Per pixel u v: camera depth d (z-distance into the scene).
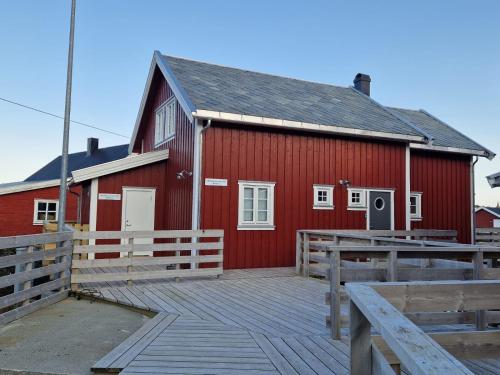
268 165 11.20
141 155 12.32
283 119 10.86
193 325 5.66
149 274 8.64
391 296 3.18
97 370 4.20
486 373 4.07
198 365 4.23
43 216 20.89
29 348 5.02
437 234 12.16
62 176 8.46
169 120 13.14
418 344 1.72
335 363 4.28
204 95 11.09
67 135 8.58
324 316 6.14
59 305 7.25
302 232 10.02
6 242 5.92
